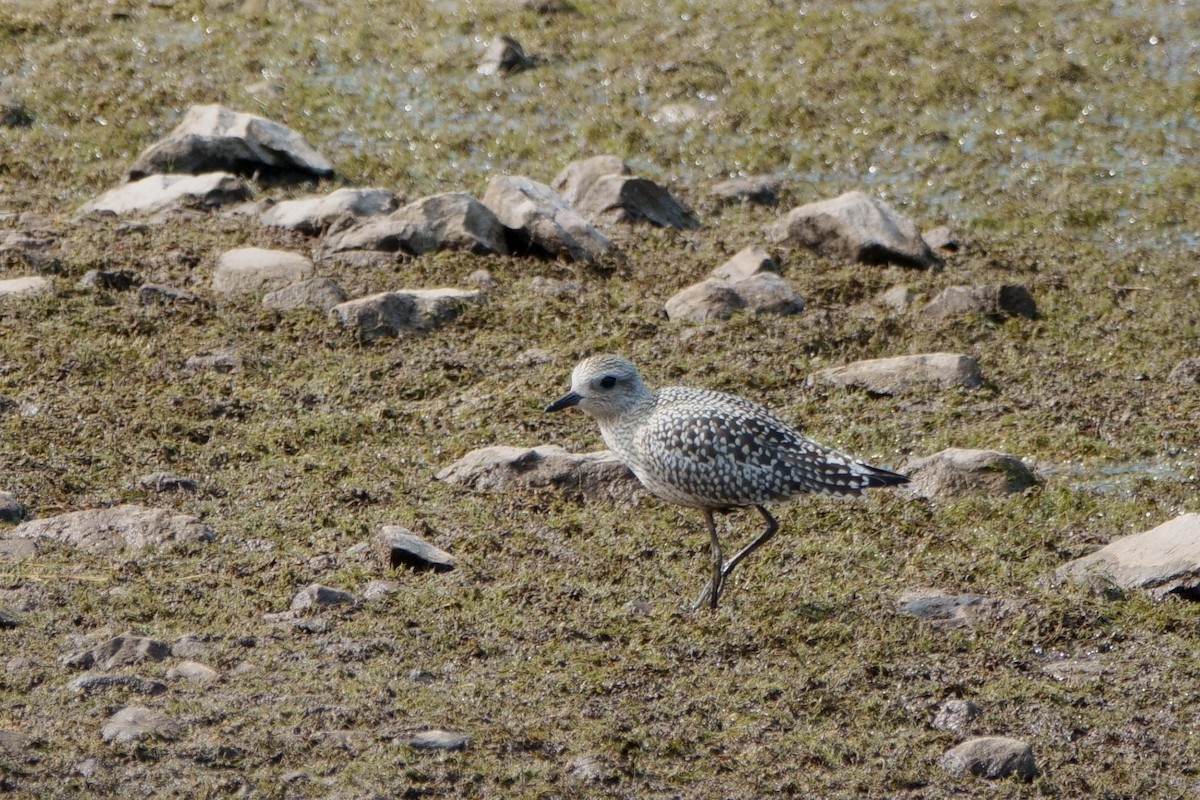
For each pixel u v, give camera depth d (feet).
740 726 32.68
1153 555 40.55
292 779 29.04
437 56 88.48
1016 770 31.45
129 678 31.96
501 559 39.78
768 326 57.77
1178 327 60.29
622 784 30.09
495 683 33.58
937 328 58.90
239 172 72.33
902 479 38.52
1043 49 86.22
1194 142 76.95
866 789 30.76
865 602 38.60
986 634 37.47
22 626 34.35
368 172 75.20
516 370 53.21
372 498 42.78
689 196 72.95
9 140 78.18
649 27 91.45
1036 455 49.11
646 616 37.35
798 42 88.48
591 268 63.10
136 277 58.29
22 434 45.34
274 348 53.72
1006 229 69.97
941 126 79.25
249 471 44.39
